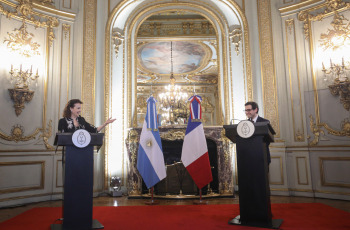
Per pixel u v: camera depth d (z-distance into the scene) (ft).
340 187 17.35
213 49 34.30
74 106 11.66
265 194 10.38
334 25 18.90
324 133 18.52
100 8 22.52
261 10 21.98
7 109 17.62
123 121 21.88
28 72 18.79
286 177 19.56
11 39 18.22
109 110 21.57
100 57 22.04
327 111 18.52
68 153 10.14
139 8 23.70
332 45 18.88
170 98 29.01
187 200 17.76
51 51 20.06
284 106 20.35
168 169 20.06
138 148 19.20
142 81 46.32
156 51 34.81
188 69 41.73
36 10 19.63
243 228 10.19
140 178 19.27
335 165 17.75
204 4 23.66
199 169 16.89
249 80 21.61
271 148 20.15
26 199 17.56
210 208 14.40
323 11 19.54
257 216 10.42
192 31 30.09
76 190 10.08
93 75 21.12
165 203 16.79
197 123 17.62
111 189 20.31
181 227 10.48
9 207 16.42
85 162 10.28
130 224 11.03
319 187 18.31
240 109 21.88
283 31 21.07
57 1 20.77
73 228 9.90
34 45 19.27
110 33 22.61
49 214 13.53
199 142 17.29
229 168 19.22
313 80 19.44
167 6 23.90
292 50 20.56
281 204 15.43
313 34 19.83
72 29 21.11
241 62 22.36
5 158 17.01
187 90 47.29
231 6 22.80
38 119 18.90
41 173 18.54
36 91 19.04
